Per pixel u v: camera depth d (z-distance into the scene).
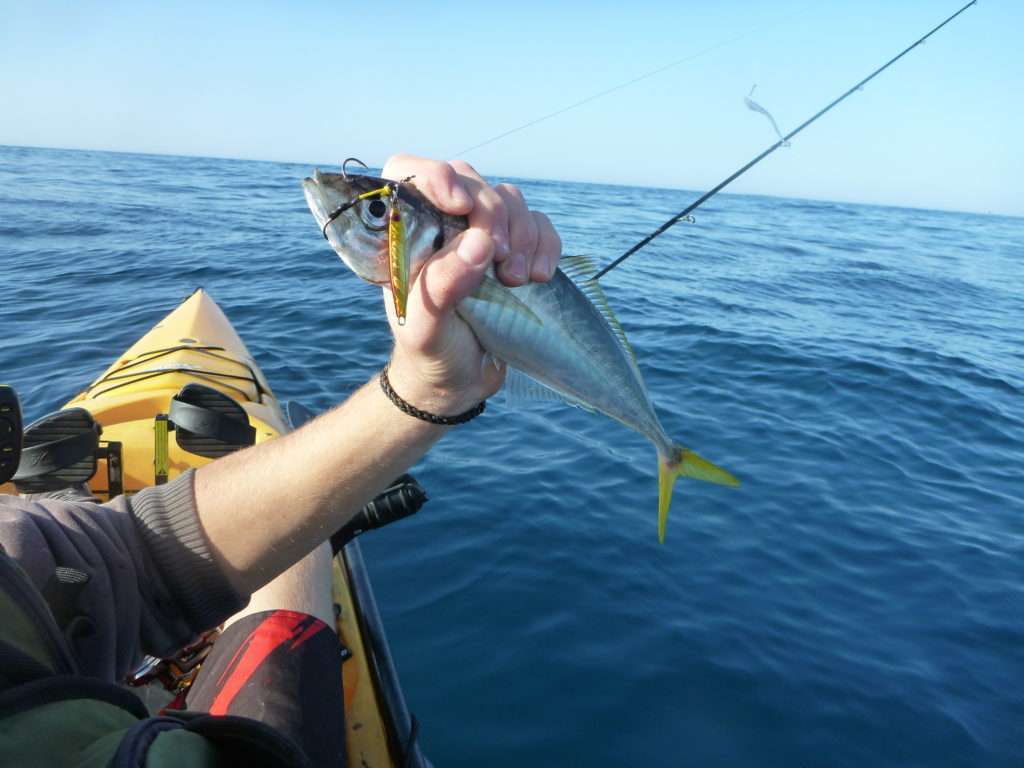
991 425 7.97
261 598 2.47
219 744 1.00
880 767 3.37
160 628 1.65
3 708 0.86
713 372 9.25
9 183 29.78
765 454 6.70
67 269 13.36
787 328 12.18
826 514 5.61
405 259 1.43
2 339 8.57
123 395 4.32
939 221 64.88
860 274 20.44
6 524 1.41
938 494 6.13
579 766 3.27
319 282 13.12
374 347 9.17
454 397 1.44
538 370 1.92
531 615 4.21
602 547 4.92
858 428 7.55
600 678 3.77
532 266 1.56
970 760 3.44
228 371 5.06
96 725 0.94
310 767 1.08
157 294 11.45
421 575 4.53
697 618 4.29
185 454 3.47
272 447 1.68
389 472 1.55
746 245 26.58
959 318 15.06
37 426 2.93
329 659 2.27
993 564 5.05
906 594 4.65
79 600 1.43
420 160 1.47
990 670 4.02
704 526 5.31
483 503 5.42
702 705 3.64
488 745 3.34
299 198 34.09
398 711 2.69
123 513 1.67
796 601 4.51
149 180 39.66
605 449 6.56
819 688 3.80
